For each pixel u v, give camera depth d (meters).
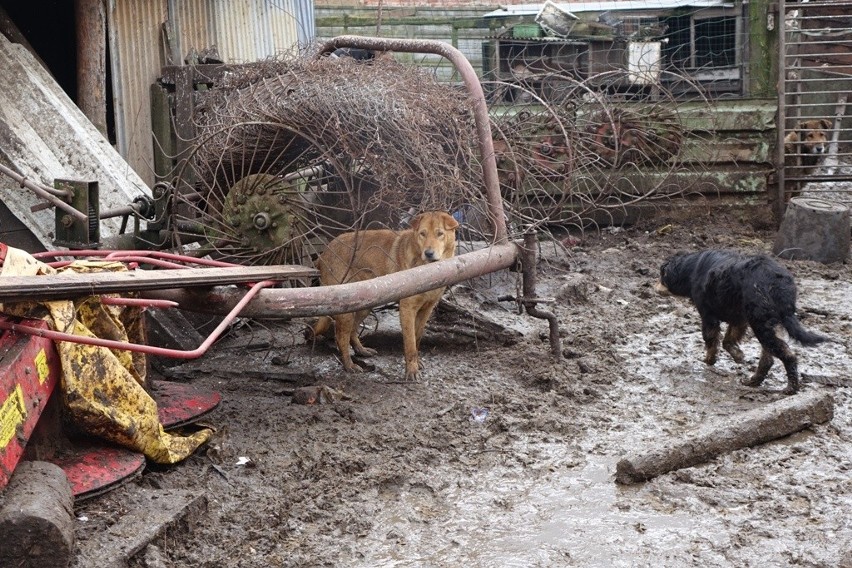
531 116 9.39
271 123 6.18
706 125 12.33
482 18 15.44
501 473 5.39
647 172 12.40
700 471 5.33
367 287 5.66
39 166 7.41
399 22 16.23
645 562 4.38
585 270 10.49
